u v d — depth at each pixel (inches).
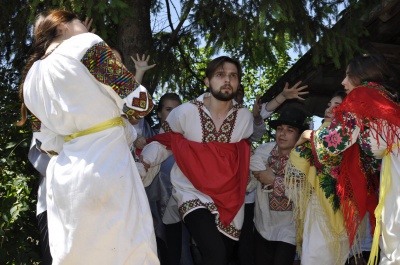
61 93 125.9
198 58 292.8
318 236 160.6
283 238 174.2
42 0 204.7
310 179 161.2
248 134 174.1
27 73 134.3
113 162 124.0
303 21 216.7
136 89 126.6
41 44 137.8
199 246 160.1
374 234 139.1
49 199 128.8
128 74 127.0
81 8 205.6
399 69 231.8
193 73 290.2
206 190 163.8
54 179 124.9
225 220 163.5
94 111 125.8
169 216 187.0
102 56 126.6
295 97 193.6
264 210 178.1
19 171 211.3
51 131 134.0
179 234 188.9
